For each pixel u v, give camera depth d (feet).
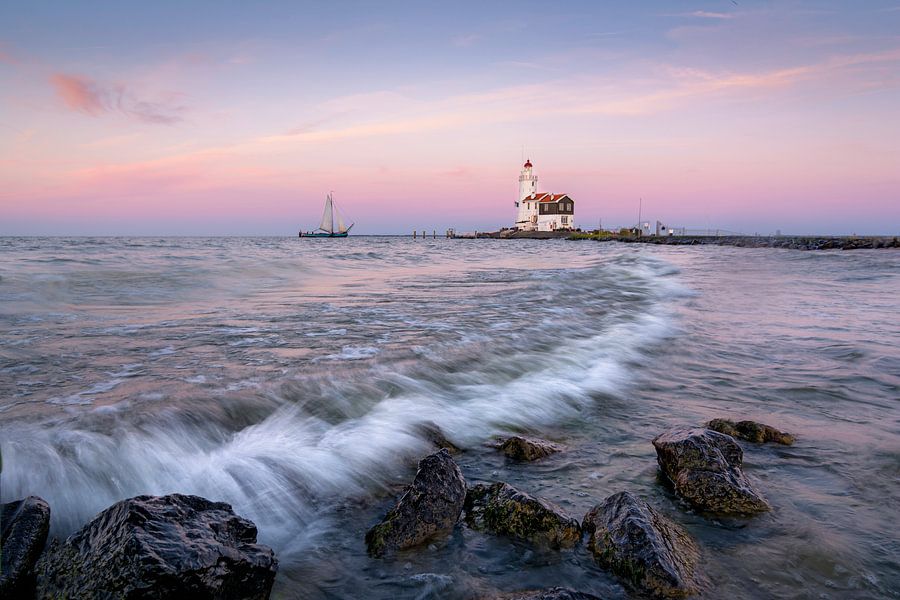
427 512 12.87
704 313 48.88
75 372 22.39
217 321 35.60
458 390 23.68
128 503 10.12
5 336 28.89
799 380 27.07
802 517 13.50
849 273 91.30
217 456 16.19
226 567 9.63
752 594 10.43
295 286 60.34
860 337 37.24
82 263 71.46
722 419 19.90
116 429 16.63
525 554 11.93
